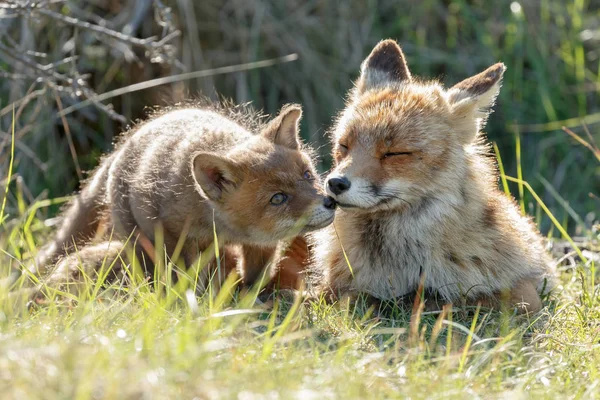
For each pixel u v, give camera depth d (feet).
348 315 31.40
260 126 41.86
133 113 59.57
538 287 36.19
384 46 38.17
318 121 65.46
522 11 67.67
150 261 34.68
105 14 60.23
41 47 56.65
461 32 68.39
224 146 34.76
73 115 59.36
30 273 31.55
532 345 29.22
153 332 24.47
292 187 32.30
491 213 34.19
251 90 64.49
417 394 22.56
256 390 20.54
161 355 21.74
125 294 31.17
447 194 32.86
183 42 61.16
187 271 33.32
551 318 31.27
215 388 20.25
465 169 33.60
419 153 32.17
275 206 32.35
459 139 33.83
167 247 34.27
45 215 53.83
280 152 33.19
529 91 67.82
